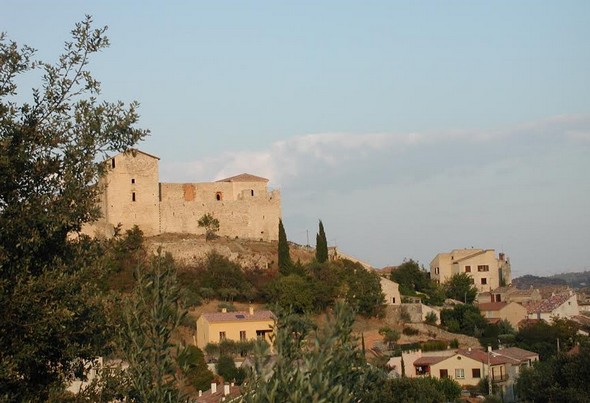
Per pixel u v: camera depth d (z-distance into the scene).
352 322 15.86
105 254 22.22
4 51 21.08
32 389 20.36
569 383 59.56
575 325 116.69
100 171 21.67
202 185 141.62
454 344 108.75
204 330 99.00
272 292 113.94
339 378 14.89
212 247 128.38
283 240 125.69
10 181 20.27
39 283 19.45
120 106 22.28
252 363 16.25
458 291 148.38
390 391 60.38
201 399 55.38
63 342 20.45
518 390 70.00
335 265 126.00
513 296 151.50
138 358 16.97
